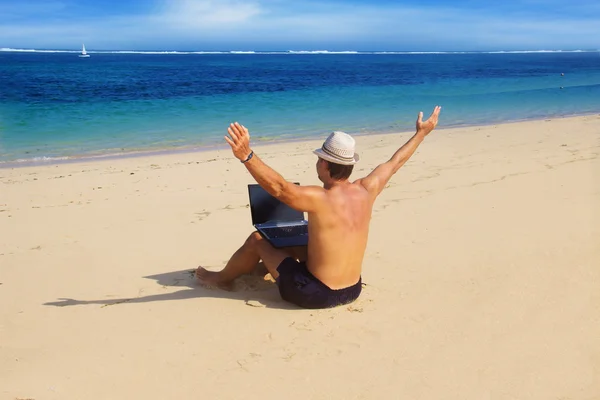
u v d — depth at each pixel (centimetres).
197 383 306
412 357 334
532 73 5516
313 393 297
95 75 4691
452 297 423
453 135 1420
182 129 1581
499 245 549
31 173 976
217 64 8775
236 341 354
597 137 1327
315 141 1383
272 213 452
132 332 369
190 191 827
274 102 2352
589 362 326
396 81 3969
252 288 445
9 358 335
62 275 489
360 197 384
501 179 859
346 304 406
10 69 6062
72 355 338
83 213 709
